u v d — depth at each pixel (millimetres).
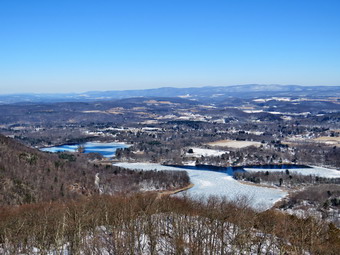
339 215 87062
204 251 44344
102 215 53562
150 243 43094
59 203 77438
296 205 112500
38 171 116562
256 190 155750
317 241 45219
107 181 137375
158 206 58094
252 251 43406
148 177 158250
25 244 44000
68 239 45219
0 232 46094
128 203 60750
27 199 90812
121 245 42469
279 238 46531
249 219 52000
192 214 55875
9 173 104125
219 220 50750
